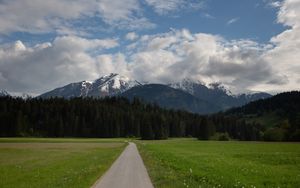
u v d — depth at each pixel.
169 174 29.38
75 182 24.47
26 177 28.66
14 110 197.25
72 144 118.75
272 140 160.88
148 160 47.81
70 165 40.22
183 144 121.31
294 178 26.73
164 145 110.44
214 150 78.31
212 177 26.25
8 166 40.25
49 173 31.69
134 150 78.38
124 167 37.50
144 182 25.08
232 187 21.91
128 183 24.59
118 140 169.25
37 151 76.31
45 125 199.50
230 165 37.75
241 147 95.44
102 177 28.27
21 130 188.88
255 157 54.03
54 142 135.00
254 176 27.72
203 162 42.12
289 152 68.81
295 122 158.50
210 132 193.00
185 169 33.09
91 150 80.62
